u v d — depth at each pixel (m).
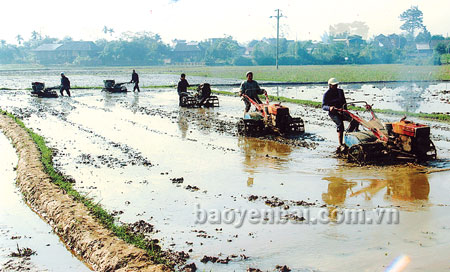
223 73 70.69
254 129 15.05
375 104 23.94
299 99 27.67
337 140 13.95
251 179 9.95
